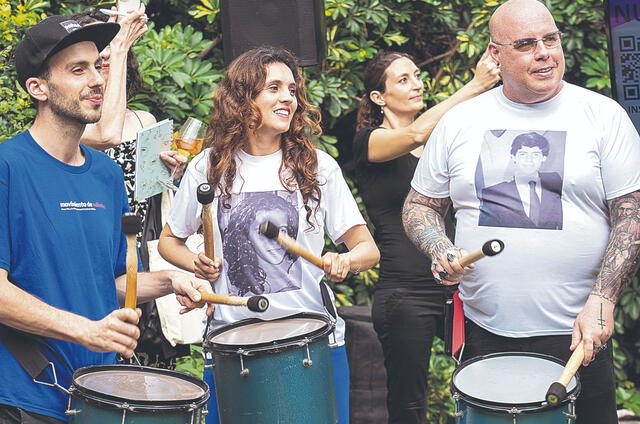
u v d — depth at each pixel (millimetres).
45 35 3648
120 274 4082
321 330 4043
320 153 4508
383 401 6035
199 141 5047
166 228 4613
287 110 4391
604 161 4289
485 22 7223
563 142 4305
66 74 3672
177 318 5094
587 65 7250
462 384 3938
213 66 7242
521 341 4344
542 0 7176
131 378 3746
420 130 5262
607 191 4305
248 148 4445
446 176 4551
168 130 4645
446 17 7297
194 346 6305
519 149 4336
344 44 7055
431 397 7055
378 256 4504
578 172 4270
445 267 4301
